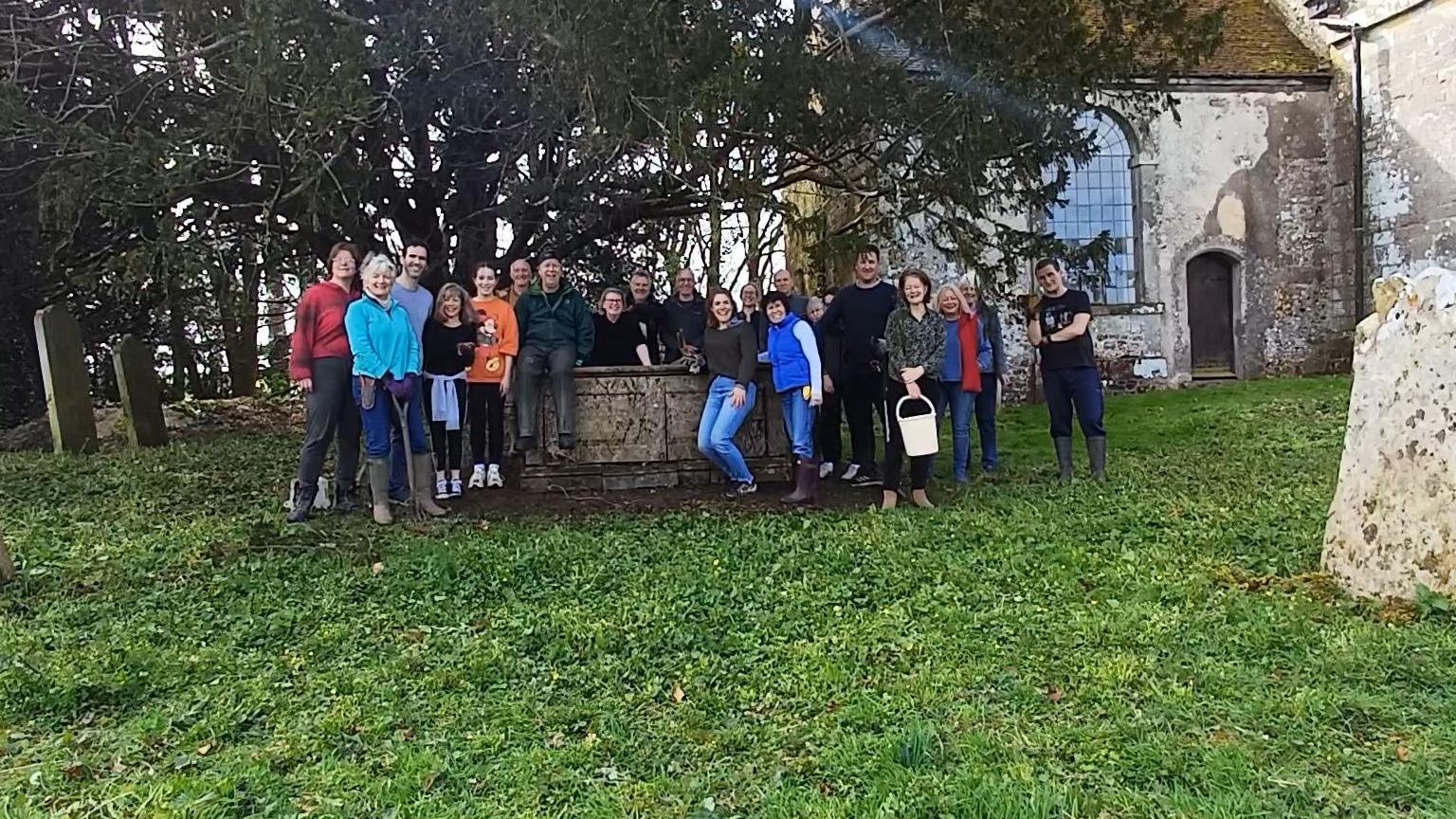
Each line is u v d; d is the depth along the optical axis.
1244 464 9.70
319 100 8.98
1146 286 19.77
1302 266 20.25
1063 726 3.73
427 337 8.07
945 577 5.81
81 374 11.96
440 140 12.86
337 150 9.82
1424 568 5.03
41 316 11.68
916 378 7.89
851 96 9.27
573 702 4.11
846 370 8.91
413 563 6.16
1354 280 19.95
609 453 8.83
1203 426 12.80
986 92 9.41
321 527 7.14
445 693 4.22
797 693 4.16
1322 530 6.61
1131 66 10.56
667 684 4.31
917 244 17.33
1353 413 5.58
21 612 5.40
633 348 9.38
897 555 6.30
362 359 7.22
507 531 7.14
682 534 7.11
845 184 11.45
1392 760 3.40
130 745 3.75
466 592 5.66
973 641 4.70
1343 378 17.78
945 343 8.50
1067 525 7.06
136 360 12.51
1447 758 3.38
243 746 3.75
